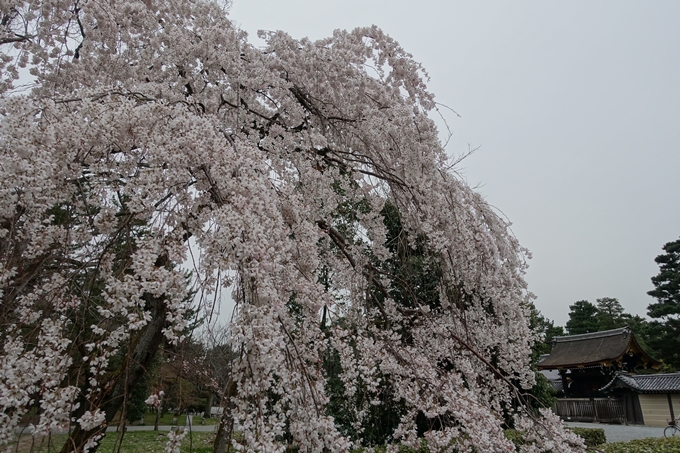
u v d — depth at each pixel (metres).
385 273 4.20
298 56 4.20
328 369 4.29
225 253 2.07
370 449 3.27
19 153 1.93
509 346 4.33
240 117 3.96
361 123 4.24
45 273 2.41
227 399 2.14
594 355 16.80
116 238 2.36
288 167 4.04
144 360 2.98
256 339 1.82
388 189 4.57
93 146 2.39
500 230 4.82
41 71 3.90
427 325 4.00
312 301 2.65
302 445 2.15
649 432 12.55
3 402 1.72
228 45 3.89
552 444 3.24
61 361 2.01
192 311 2.26
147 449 8.02
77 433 2.43
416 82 4.50
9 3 3.66
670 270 24.86
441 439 2.85
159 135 2.33
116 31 3.76
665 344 23.19
